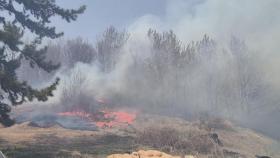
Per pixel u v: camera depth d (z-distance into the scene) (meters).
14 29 19.23
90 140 25.61
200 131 27.70
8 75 19.02
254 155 25.61
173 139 24.31
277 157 27.30
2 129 28.92
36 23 21.73
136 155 16.89
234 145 28.30
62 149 21.39
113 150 21.59
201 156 22.20
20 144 22.64
